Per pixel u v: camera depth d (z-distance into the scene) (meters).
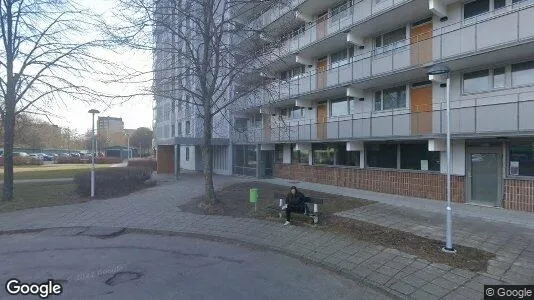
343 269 5.64
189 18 10.74
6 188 12.25
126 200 12.41
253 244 7.23
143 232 8.50
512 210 9.83
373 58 13.77
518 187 9.79
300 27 19.34
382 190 13.98
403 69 12.26
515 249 6.21
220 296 4.64
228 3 11.23
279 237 7.59
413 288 4.81
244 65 11.34
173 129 34.47
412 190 12.73
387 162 14.05
